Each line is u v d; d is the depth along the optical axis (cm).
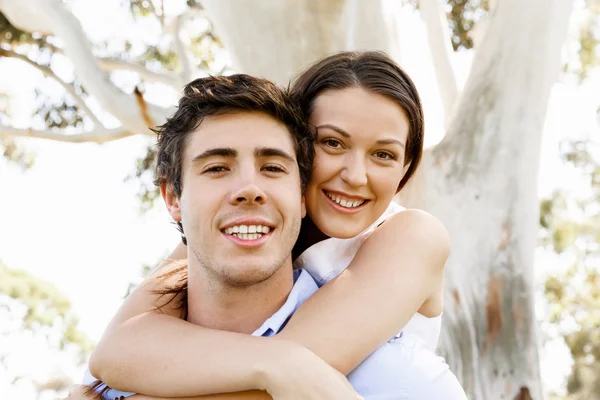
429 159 534
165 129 243
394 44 529
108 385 231
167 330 230
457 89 650
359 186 242
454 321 521
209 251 223
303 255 269
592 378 1518
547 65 534
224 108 227
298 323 226
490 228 526
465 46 948
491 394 514
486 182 529
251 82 236
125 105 652
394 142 245
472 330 520
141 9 1009
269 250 223
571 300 1320
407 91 250
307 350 212
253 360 210
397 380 229
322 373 207
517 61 534
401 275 236
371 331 225
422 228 251
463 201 526
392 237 249
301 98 251
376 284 233
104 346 234
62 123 1007
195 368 216
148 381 221
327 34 531
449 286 523
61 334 1353
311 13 525
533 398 514
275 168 227
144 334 231
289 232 227
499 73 537
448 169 531
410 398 229
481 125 534
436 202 527
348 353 221
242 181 221
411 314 235
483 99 536
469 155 532
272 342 215
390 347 234
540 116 538
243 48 539
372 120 241
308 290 248
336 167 243
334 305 228
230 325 239
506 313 521
